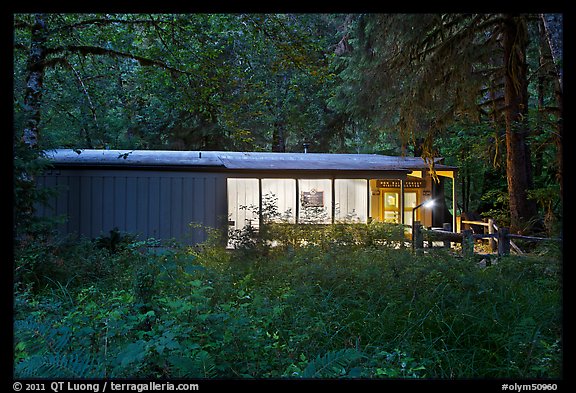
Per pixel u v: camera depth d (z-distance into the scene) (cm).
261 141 2466
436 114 1477
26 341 399
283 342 493
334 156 1759
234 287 679
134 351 347
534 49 1645
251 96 1579
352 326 540
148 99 2158
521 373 420
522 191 1448
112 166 1375
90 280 796
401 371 405
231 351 406
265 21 1216
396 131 1596
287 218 1289
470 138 1741
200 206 1428
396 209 1766
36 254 741
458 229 1811
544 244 912
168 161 1431
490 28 1480
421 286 649
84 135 1828
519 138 1454
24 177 773
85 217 1362
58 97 1516
